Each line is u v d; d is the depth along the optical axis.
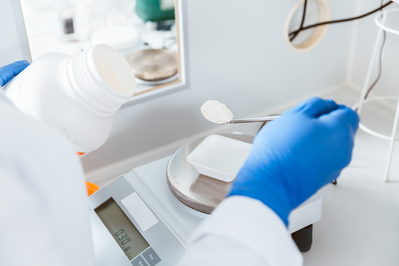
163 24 1.06
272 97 1.24
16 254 0.33
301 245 0.79
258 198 0.39
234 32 1.05
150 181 0.79
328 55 1.28
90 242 0.42
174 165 0.78
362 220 0.88
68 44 0.93
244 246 0.34
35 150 0.34
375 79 1.28
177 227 0.69
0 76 0.69
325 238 0.84
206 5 0.97
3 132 0.32
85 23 0.98
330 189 0.98
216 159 0.78
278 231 0.36
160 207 0.74
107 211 0.75
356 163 1.05
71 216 0.37
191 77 1.04
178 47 1.00
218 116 0.71
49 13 0.90
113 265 0.66
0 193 0.32
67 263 0.37
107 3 0.99
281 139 0.44
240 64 1.11
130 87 0.68
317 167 0.43
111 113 0.66
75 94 0.60
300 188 0.43
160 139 1.09
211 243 0.35
